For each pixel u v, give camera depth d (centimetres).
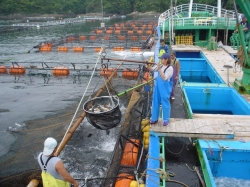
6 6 8688
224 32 1702
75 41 3431
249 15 753
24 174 697
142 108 912
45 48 2891
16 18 8894
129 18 8331
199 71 1331
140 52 2528
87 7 10231
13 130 985
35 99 1373
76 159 797
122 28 4416
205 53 1451
